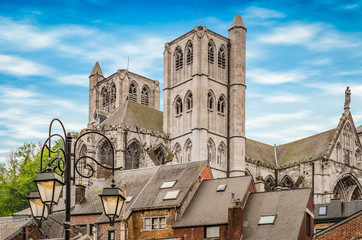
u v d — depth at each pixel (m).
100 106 174.25
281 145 171.88
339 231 66.56
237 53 157.38
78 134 140.50
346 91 162.38
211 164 147.88
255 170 156.62
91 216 90.75
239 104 154.25
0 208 147.12
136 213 85.44
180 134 151.00
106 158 139.25
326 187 148.38
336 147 154.75
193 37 152.75
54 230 88.88
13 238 74.94
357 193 155.12
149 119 156.00
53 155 168.50
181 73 155.38
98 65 181.00
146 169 96.12
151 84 179.00
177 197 84.62
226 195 82.75
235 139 151.62
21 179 152.75
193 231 79.88
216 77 154.12
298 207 77.06
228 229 76.25
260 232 75.06
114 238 84.38
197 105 147.75
